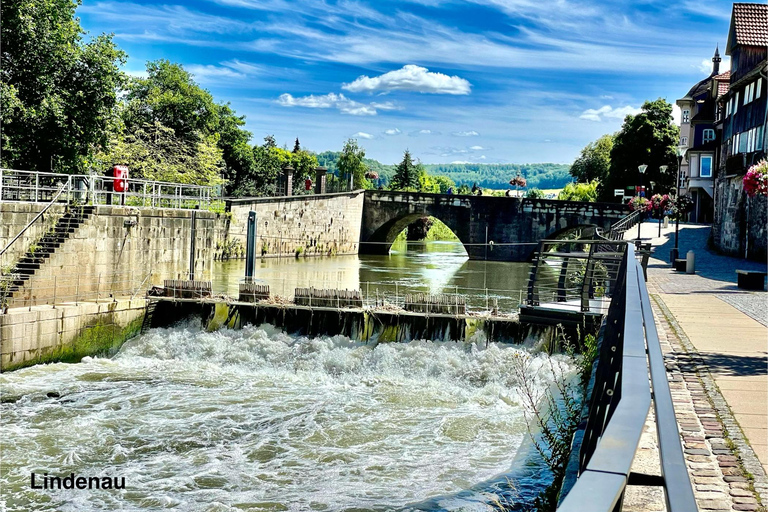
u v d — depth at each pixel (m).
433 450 16.80
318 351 25.44
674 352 13.30
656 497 6.35
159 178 63.56
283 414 19.86
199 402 21.02
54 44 36.62
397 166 144.50
